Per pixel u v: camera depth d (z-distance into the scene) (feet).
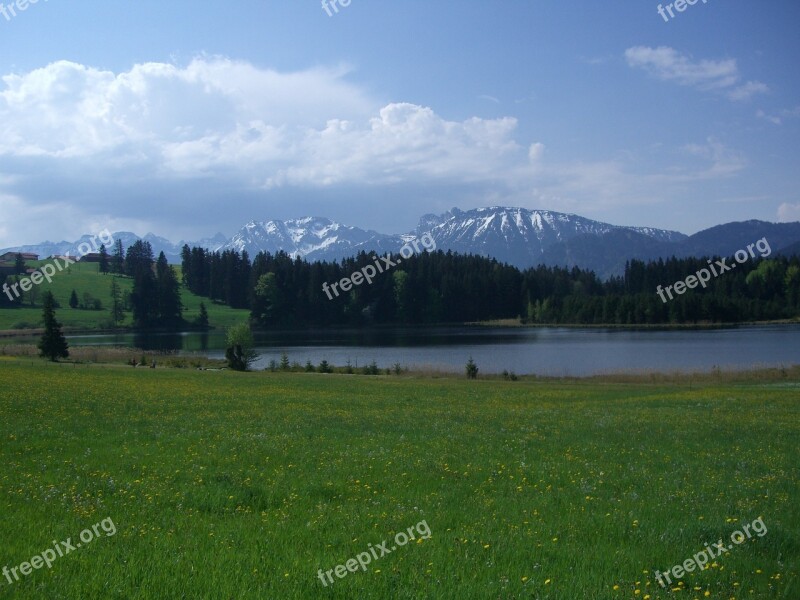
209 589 27.02
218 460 56.90
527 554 32.50
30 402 100.78
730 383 198.08
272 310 586.45
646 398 142.82
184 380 177.27
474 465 57.11
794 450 69.72
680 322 526.16
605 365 269.64
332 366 272.72
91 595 26.40
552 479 52.06
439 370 261.24
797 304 531.91
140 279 572.10
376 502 43.21
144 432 74.08
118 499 42.65
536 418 99.96
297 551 32.50
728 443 74.18
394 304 628.69
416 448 66.18
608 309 562.25
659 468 58.23
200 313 570.05
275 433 76.33
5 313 520.83
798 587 29.07
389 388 169.48
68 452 59.57
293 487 46.75
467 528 37.24
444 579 28.89
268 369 271.28
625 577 29.81
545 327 580.71
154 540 33.65
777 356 284.41
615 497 46.29
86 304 581.53
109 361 292.61
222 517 39.42
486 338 451.53
